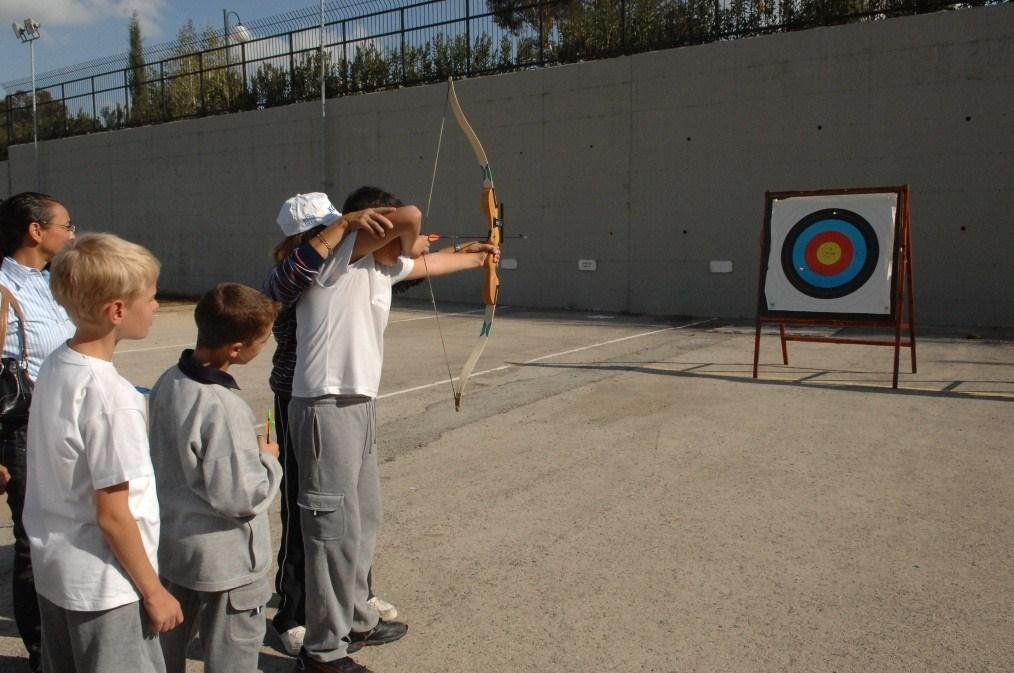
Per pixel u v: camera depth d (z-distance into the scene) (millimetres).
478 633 3066
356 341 2604
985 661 2809
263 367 9016
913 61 11922
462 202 16562
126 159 22547
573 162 15094
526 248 15820
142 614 1965
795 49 12773
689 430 5867
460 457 5320
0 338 2637
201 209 21109
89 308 1842
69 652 1965
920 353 9305
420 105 16938
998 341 10312
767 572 3531
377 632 2986
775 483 4680
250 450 2238
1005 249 11578
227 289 2248
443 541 3932
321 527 2600
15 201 2793
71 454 1828
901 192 7402
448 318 13984
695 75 13680
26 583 2711
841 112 12508
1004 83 11352
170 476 2229
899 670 2766
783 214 7949
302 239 2680
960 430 5719
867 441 5492
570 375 8094
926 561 3611
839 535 3914
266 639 3105
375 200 2795
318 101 18516
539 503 4430
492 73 16562
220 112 21328
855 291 7504
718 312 13867
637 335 11422
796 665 2807
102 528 1821
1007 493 4441
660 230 14289
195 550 2199
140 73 23016
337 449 2590
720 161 13594
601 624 3115
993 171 11555
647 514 4234
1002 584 3381
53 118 25391
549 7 15891
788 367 8375
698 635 3018
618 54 15031
